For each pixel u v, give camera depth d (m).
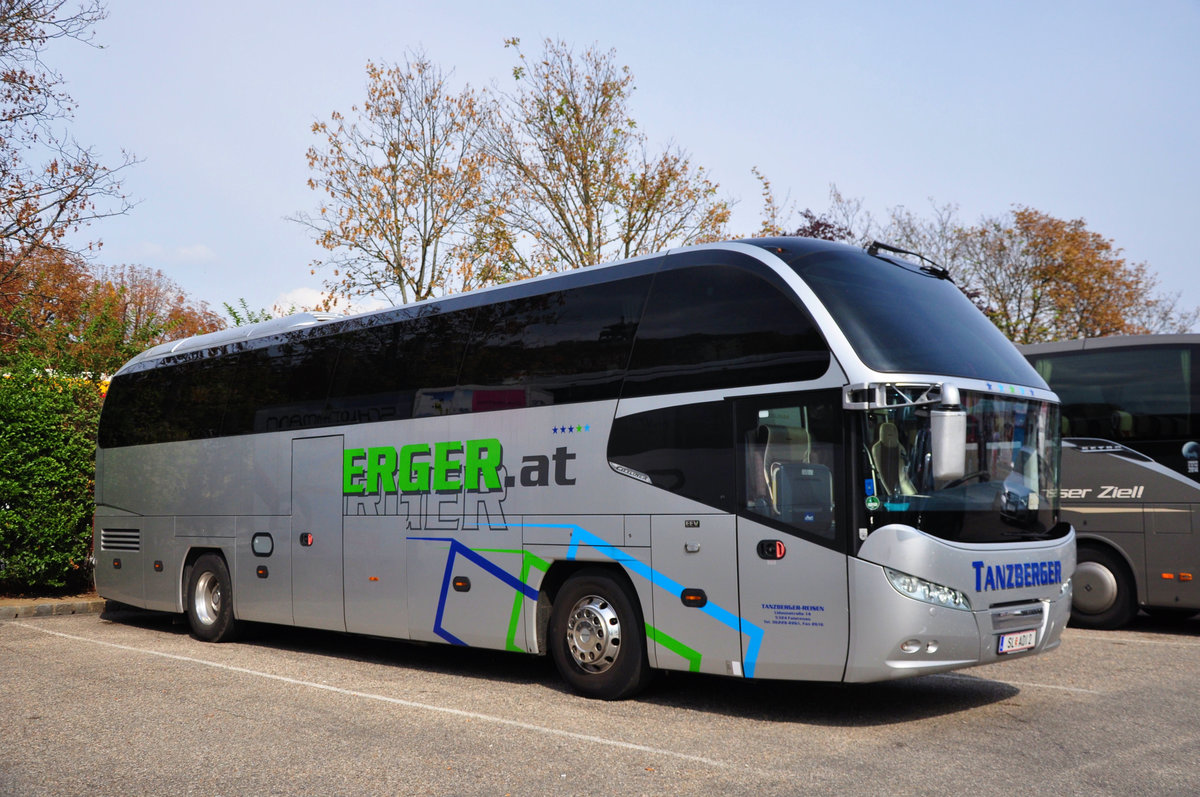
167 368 13.81
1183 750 6.51
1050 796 5.53
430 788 5.84
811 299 7.44
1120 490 12.09
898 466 6.99
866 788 5.71
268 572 11.70
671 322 8.22
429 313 10.36
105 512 14.45
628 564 8.14
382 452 10.45
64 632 13.48
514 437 9.18
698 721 7.56
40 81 20.39
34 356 18.02
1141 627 12.52
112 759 6.59
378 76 27.94
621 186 28.23
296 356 11.79
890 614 6.82
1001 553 7.35
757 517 7.43
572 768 6.22
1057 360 12.80
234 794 5.80
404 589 10.05
